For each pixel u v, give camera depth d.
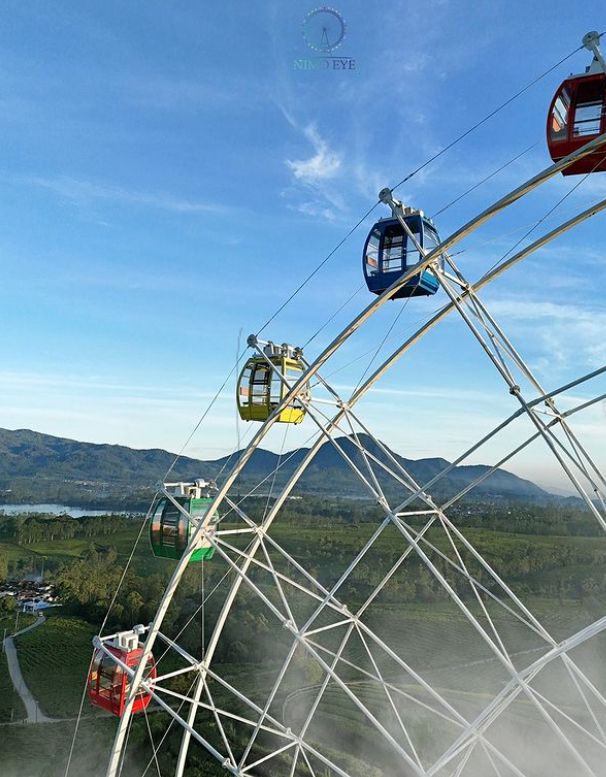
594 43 15.66
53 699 74.69
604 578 122.50
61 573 143.12
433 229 25.02
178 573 24.56
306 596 113.38
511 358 20.48
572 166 17.44
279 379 26.41
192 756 55.59
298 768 50.84
